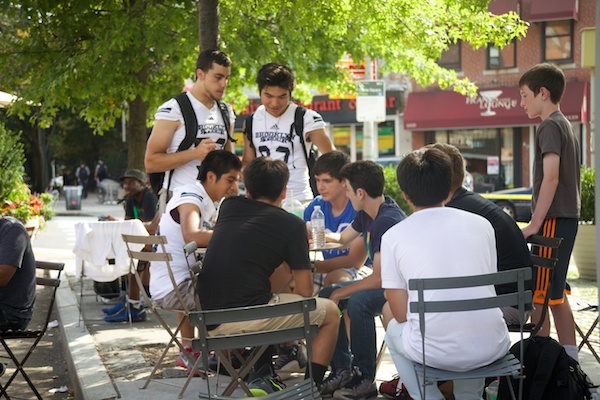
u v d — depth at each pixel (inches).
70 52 514.9
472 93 597.3
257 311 185.8
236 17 462.9
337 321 223.6
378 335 339.9
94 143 2105.1
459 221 190.9
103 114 622.5
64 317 390.6
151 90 555.2
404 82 1384.1
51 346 384.5
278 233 223.5
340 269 272.8
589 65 547.2
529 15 1254.9
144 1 490.6
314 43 549.3
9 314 273.1
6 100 539.8
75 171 2130.9
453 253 187.8
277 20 460.4
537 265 238.1
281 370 263.3
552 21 1259.8
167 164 295.6
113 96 533.3
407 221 192.4
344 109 1446.9
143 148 557.3
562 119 259.3
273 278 259.4
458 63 1327.5
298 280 225.6
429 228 189.8
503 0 1256.8
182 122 298.2
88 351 316.2
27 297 277.1
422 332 182.2
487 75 1307.8
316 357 222.1
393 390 240.7
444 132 1368.1
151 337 342.3
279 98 312.7
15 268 270.4
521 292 185.9
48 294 513.7
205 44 356.5
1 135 573.6
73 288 483.8
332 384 239.8
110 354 311.3
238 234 223.5
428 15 446.9
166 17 482.3
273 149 319.0
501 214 229.1
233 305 220.8
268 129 319.3
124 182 419.5
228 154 269.0
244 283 221.1
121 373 280.2
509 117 1283.2
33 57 522.6
